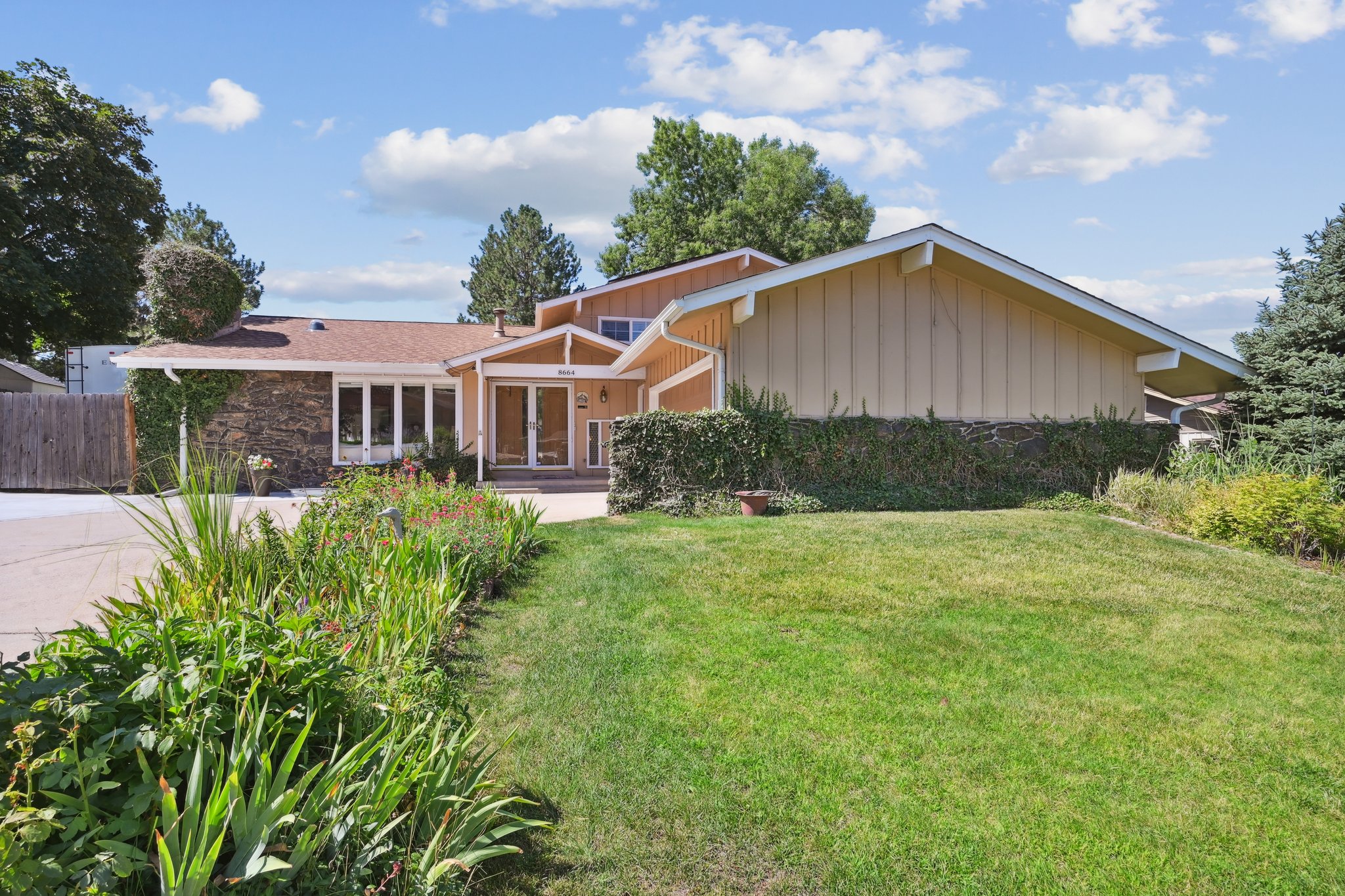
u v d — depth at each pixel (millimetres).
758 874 2697
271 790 2123
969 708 4047
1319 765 3561
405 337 19078
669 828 2943
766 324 11523
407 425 16797
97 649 2229
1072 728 3850
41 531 8805
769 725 3805
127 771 2043
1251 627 5543
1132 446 12539
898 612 5684
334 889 2088
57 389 25109
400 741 2756
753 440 11078
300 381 15875
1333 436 9984
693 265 18969
